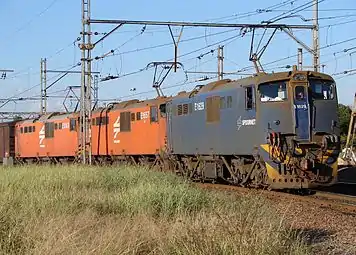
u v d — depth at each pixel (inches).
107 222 500.4
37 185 768.3
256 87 861.8
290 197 781.3
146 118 1343.5
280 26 1117.7
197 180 1095.6
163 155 1245.7
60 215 513.7
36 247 372.5
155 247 402.0
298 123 829.8
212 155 1007.0
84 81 1445.6
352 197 775.7
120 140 1477.6
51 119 1861.5
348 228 536.1
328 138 827.4
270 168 831.1
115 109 1519.4
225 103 954.7
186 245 370.6
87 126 1462.8
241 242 358.3
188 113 1098.7
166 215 545.0
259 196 650.8
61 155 1782.7
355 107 1444.4
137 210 576.1
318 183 823.1
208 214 501.7
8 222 430.0
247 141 888.9
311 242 460.8
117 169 1029.8
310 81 847.7
